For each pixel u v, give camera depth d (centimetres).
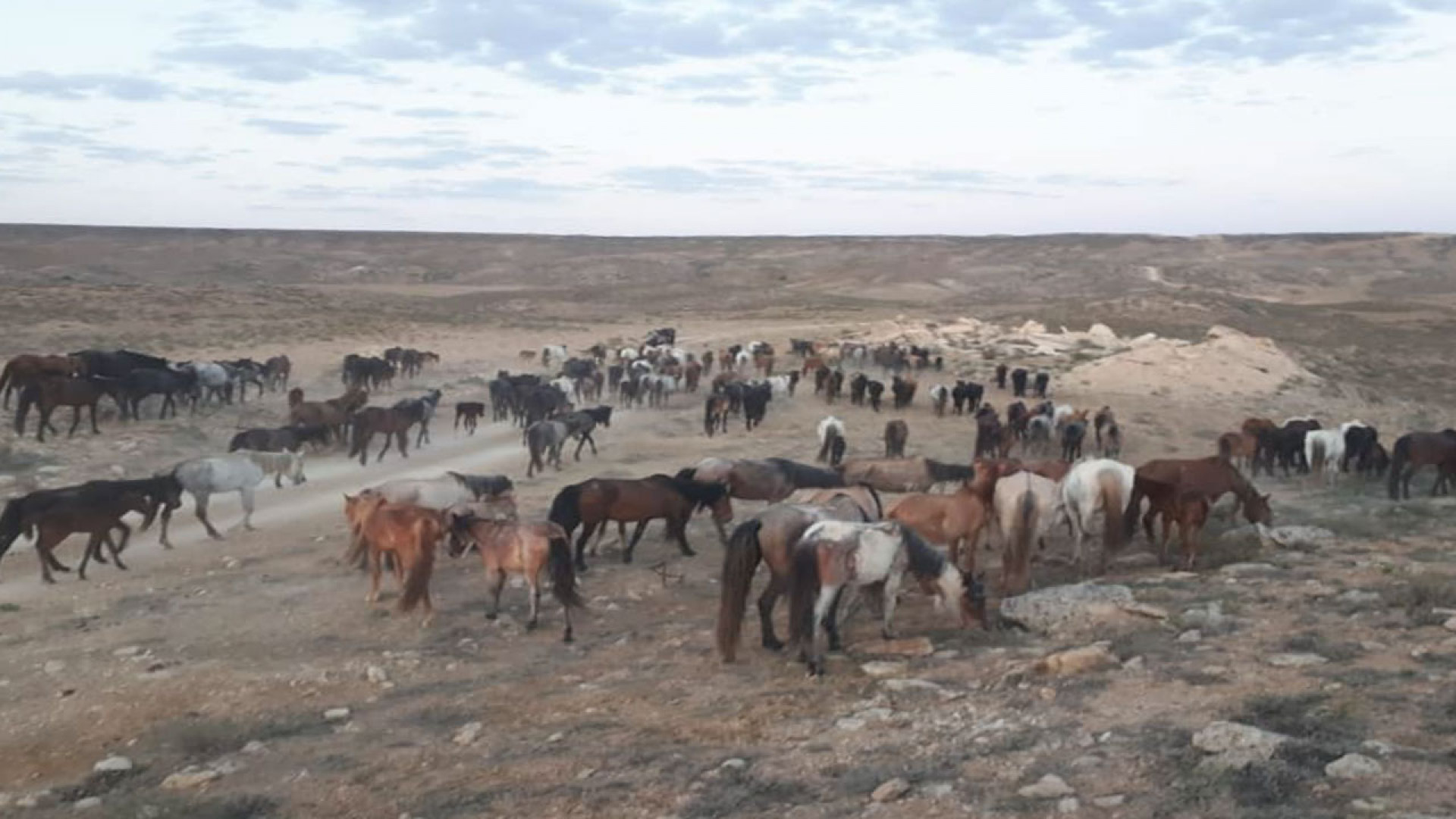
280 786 980
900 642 1306
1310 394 4778
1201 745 886
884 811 829
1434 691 988
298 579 1773
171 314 6147
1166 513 1700
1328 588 1443
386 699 1229
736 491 2044
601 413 3356
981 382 4819
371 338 6050
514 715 1151
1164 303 9081
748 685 1212
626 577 1772
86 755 1098
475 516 1577
